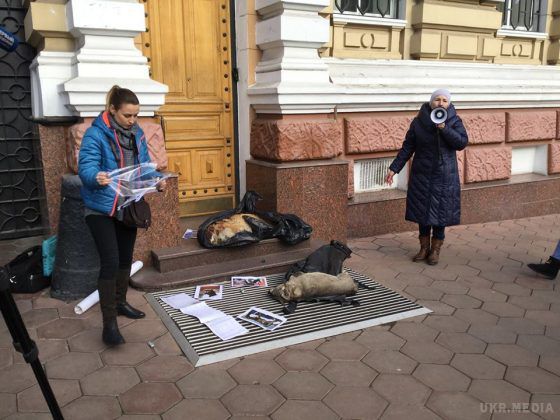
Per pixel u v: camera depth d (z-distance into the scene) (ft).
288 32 15.71
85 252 13.04
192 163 17.53
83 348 10.64
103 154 10.04
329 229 17.28
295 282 12.83
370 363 10.11
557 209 24.26
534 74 24.00
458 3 21.09
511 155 22.89
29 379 9.48
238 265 14.67
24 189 18.48
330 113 17.97
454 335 11.35
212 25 17.12
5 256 16.63
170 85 16.74
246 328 11.46
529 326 11.84
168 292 13.43
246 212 15.61
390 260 16.69
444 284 14.57
